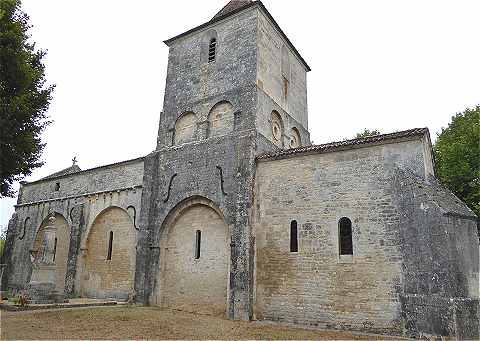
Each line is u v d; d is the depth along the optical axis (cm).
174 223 1977
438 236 1280
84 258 2325
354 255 1462
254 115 1878
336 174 1587
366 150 1547
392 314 1336
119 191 2289
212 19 2202
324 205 1579
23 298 1761
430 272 1273
